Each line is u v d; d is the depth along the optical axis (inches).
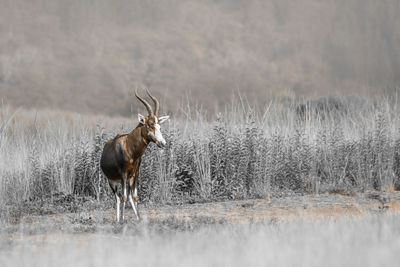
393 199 1700.3
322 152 2247.8
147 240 978.7
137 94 1396.4
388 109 2399.1
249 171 2053.4
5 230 1237.7
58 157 2188.7
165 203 1856.5
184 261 728.3
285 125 2375.7
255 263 689.0
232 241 880.3
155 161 1962.4
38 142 2261.3
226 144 2058.3
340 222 1092.5
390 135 2299.5
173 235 1055.6
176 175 2064.5
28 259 817.5
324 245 778.2
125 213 1632.6
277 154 2121.1
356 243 779.4
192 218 1362.0
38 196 2041.1
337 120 2488.9
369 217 1182.3
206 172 2014.0
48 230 1206.9
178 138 2127.2
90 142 2155.5
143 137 1365.7
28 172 2094.0
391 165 2150.6
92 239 1057.5
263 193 1916.8
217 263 703.1
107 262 756.6
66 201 1894.7
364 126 2374.5
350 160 2212.1
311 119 2460.6
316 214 1412.4
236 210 1576.0
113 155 1391.5
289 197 1836.9
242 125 2214.6
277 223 1160.2
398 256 698.2
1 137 2174.0
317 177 2110.0
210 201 1865.2
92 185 2015.3
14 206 1828.2
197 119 2228.1
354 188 1974.7
